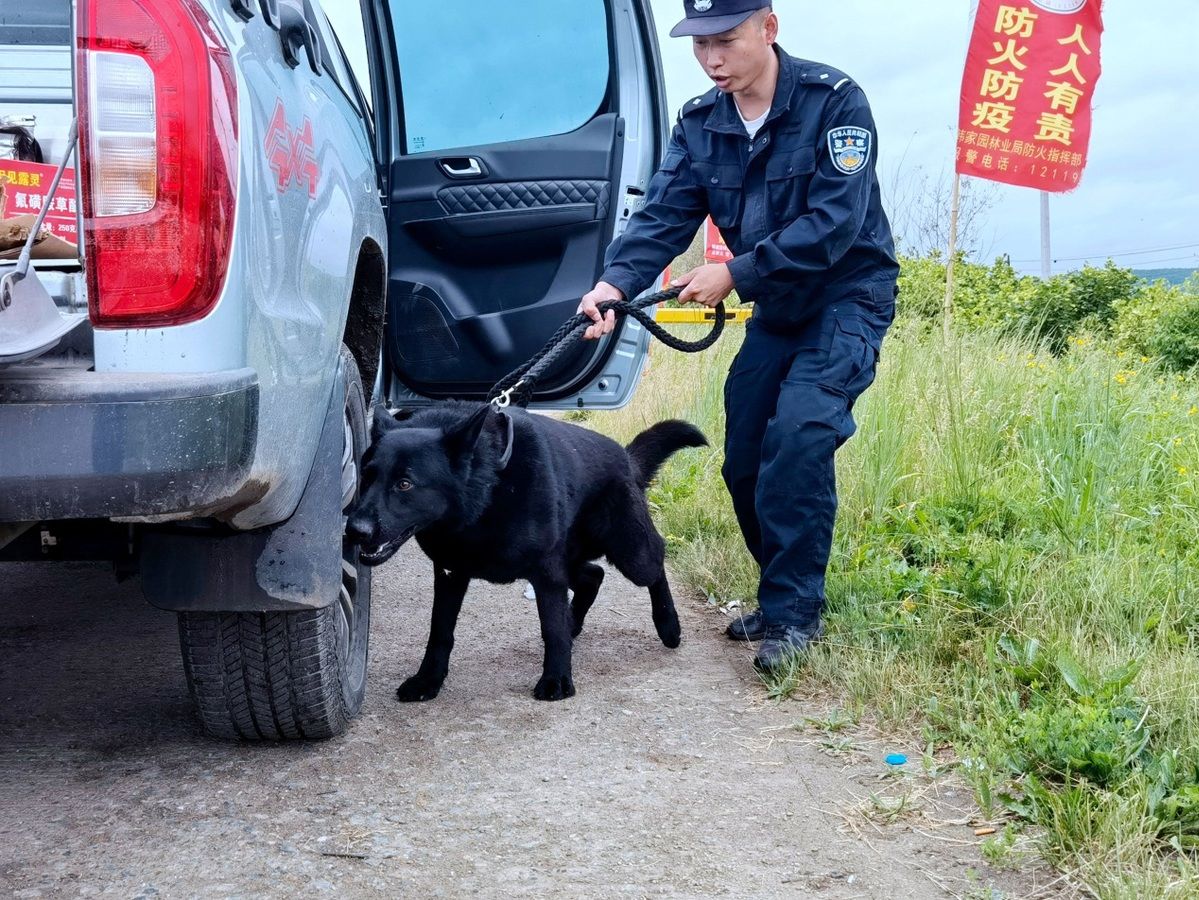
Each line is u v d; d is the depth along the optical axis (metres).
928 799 2.59
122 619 3.99
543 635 3.34
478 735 3.00
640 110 4.32
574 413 8.34
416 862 2.27
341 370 2.69
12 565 4.79
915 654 3.38
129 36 1.84
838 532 4.55
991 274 12.38
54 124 2.64
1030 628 3.46
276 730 2.78
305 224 2.45
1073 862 2.25
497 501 3.20
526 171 4.23
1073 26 7.43
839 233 3.29
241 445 1.93
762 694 3.34
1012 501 4.72
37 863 2.22
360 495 3.02
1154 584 3.75
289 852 2.30
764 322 3.66
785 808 2.55
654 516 5.50
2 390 1.74
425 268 4.37
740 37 3.28
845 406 3.50
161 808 2.49
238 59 2.12
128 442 1.78
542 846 2.35
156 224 1.85
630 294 3.57
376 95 4.38
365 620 3.14
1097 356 7.01
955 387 5.63
